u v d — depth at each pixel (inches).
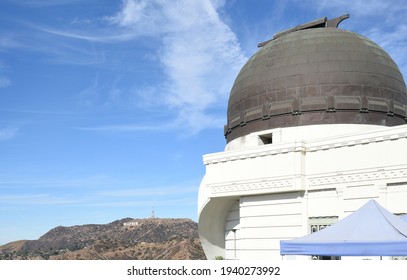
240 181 1352.1
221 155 1402.6
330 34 1473.9
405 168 1087.0
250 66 1542.8
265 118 1414.9
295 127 1368.1
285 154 1268.5
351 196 1163.3
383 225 746.8
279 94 1407.5
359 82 1376.7
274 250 1284.4
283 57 1449.3
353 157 1173.7
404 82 1515.7
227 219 1578.5
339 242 729.0
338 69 1379.2
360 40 1467.8
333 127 1339.8
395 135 1107.3
